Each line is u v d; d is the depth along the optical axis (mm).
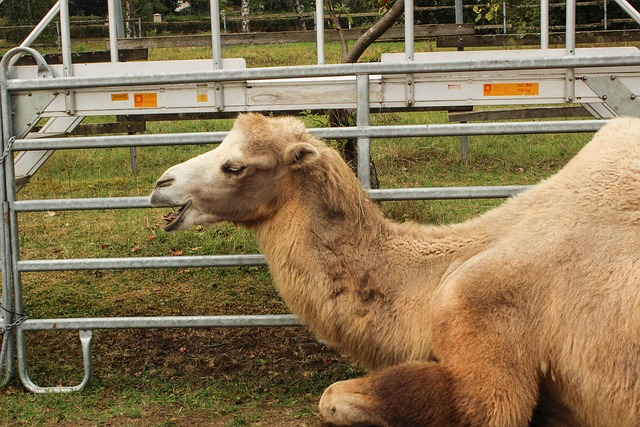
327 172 4703
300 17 16750
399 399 4086
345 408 4133
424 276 4551
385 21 7793
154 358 6117
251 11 30016
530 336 4141
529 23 18031
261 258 5598
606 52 7352
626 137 4445
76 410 5234
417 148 13383
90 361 5645
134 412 5117
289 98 5906
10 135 5707
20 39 28250
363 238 4672
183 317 5645
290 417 5008
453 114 12203
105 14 36375
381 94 5895
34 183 11664
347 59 8039
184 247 8695
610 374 4000
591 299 4062
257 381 5664
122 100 5969
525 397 4109
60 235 9312
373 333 4559
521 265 4223
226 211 4781
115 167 12766
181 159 13414
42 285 7883
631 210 4180
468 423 4047
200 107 5957
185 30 23469
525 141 13906
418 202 9148
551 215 4344
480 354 4105
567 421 4324
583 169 4430
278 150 4746
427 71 5418
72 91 5934
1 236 5680
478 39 11664
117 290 7730
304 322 4840
